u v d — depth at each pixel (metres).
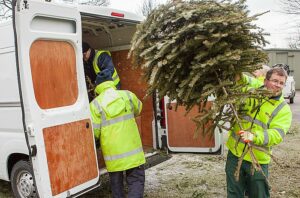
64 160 3.99
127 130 4.32
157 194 5.25
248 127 3.55
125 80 5.98
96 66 5.15
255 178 3.64
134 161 4.32
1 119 4.45
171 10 3.50
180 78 3.50
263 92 3.27
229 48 3.36
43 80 3.89
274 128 3.44
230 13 3.35
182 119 5.46
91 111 4.30
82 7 4.46
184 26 3.38
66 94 4.11
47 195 3.83
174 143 5.57
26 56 3.73
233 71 3.38
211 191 5.30
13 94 4.16
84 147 4.20
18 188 4.60
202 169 6.35
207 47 3.29
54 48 4.01
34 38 3.78
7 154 4.50
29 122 3.78
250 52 3.37
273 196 5.09
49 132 3.88
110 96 4.27
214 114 3.21
